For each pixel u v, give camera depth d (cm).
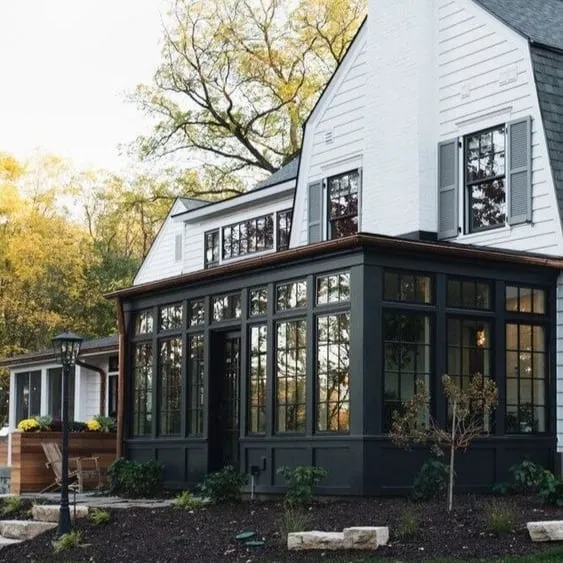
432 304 1268
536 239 1439
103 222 4334
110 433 1841
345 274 1247
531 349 1362
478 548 912
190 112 3541
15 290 3762
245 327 1409
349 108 1797
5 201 3841
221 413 1490
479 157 1552
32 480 1767
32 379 2616
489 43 1540
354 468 1193
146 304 1642
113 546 1080
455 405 1124
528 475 1230
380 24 1720
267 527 1068
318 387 1270
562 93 1479
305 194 1883
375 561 888
